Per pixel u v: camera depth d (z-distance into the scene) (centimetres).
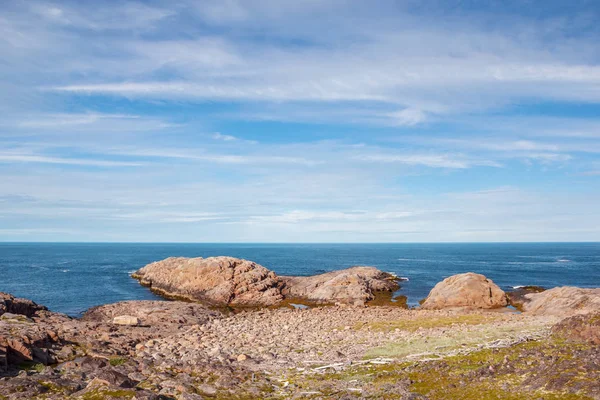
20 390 1877
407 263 17400
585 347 2245
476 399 1766
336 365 2706
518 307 6166
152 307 5966
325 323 4941
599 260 19538
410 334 3734
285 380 2428
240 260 8656
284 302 7425
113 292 8538
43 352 2827
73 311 6662
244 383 2330
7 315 4003
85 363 2600
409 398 1855
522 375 1966
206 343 3703
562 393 1628
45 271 12794
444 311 5828
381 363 2650
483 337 3172
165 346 3581
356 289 7462
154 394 1841
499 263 17362
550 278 11175
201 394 2102
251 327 4753
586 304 5200
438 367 2316
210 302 7450
